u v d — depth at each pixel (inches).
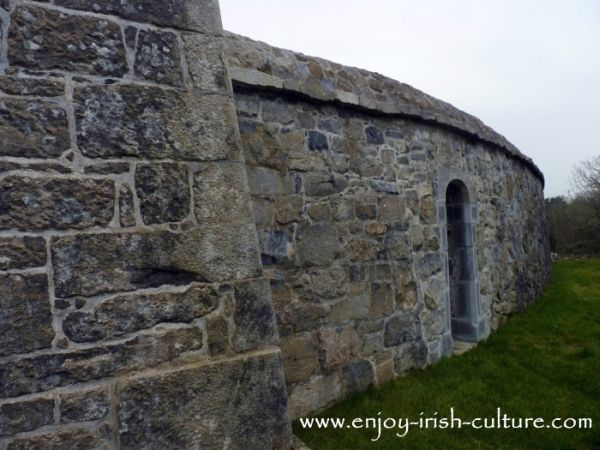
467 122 223.5
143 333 70.4
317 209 146.2
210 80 81.3
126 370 68.6
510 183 283.6
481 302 223.6
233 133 82.2
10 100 65.5
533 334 232.1
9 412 61.6
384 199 169.2
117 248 70.0
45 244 65.6
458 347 208.7
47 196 66.4
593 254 735.7
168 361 71.6
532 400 153.7
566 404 150.8
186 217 75.9
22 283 63.8
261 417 77.3
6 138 64.7
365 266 159.5
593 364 185.2
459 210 224.8
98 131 70.6
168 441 69.0
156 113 75.2
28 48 67.2
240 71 126.2
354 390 150.4
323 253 146.2
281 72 139.2
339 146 155.4
